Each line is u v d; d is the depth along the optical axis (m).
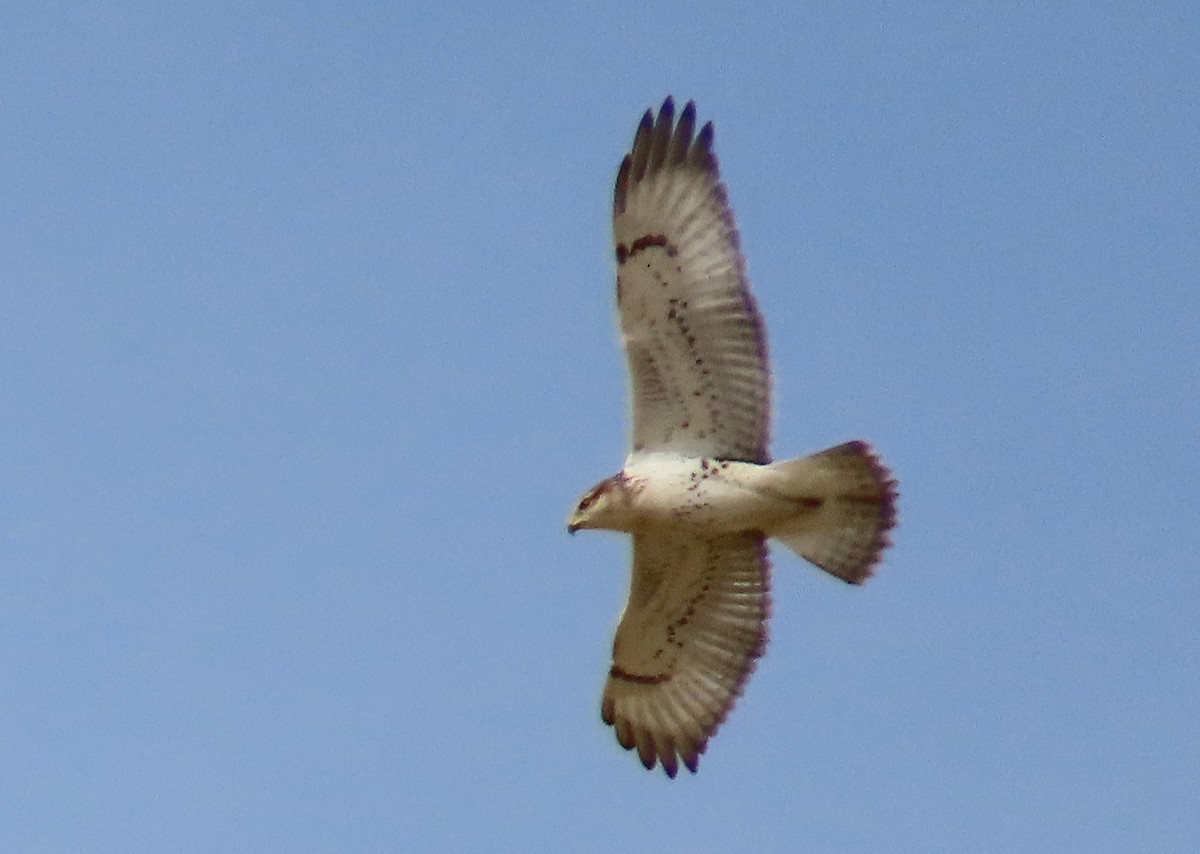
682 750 17.05
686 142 15.86
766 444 15.81
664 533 16.31
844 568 15.85
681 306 15.86
